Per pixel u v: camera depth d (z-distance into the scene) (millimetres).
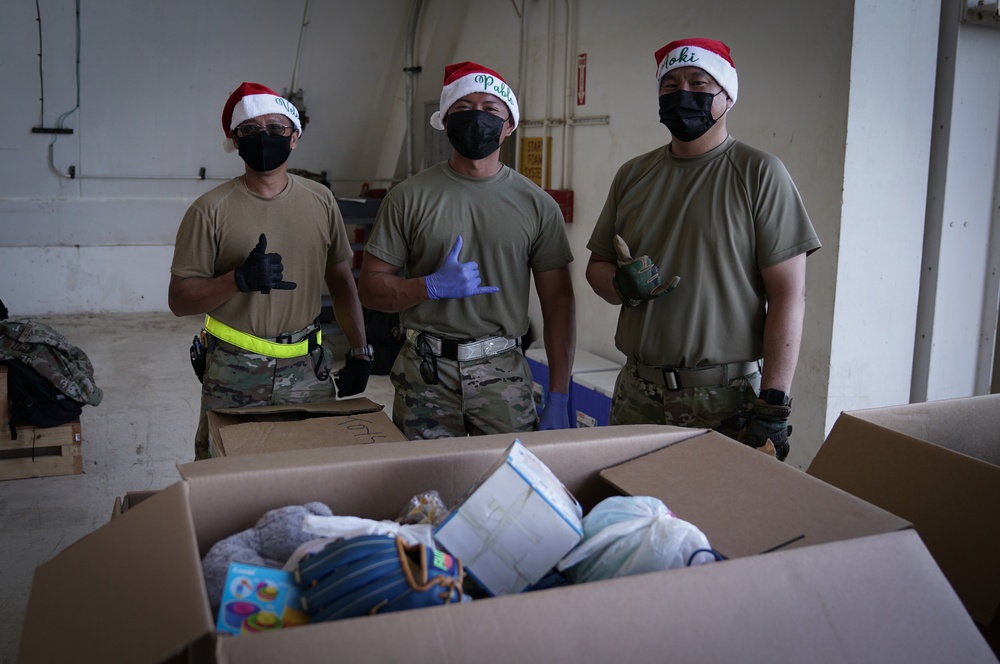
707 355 1942
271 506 1211
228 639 751
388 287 2109
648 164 2084
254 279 2172
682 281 1957
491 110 2119
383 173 7254
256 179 2322
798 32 3119
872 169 3020
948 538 1237
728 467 1307
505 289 2193
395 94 6836
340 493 1247
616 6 4227
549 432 1430
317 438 1837
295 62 6438
